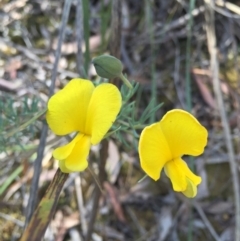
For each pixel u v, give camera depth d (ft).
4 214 0.63
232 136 0.70
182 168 0.31
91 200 0.65
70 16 0.77
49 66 0.73
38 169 0.46
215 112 0.71
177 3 0.77
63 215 0.64
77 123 0.31
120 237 0.64
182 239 0.64
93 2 0.77
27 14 0.78
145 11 0.77
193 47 0.75
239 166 0.67
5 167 0.65
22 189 0.65
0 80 0.70
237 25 0.76
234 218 0.65
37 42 0.76
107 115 0.29
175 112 0.30
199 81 0.73
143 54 0.75
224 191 0.67
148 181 0.67
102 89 0.30
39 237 0.24
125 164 0.67
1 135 0.45
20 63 0.73
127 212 0.65
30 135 0.52
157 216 0.65
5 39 0.75
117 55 0.50
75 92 0.31
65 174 0.28
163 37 0.76
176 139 0.30
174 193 0.66
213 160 0.68
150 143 0.29
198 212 0.66
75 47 0.74
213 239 0.64
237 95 0.72
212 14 0.69
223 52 0.76
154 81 0.63
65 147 0.30
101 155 0.52
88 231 0.57
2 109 0.47
